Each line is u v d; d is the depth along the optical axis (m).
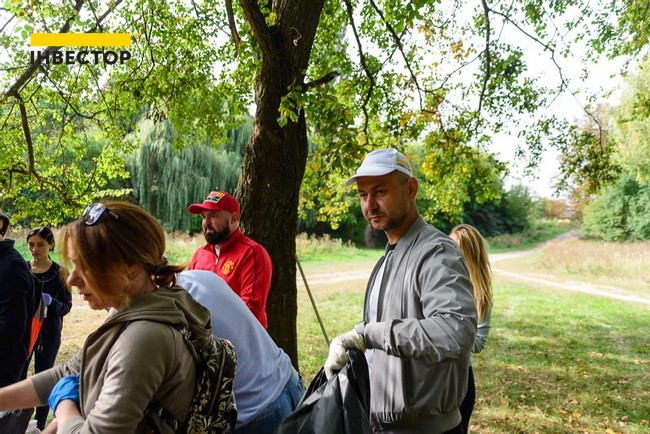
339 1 6.78
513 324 9.91
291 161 4.00
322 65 7.33
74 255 1.08
